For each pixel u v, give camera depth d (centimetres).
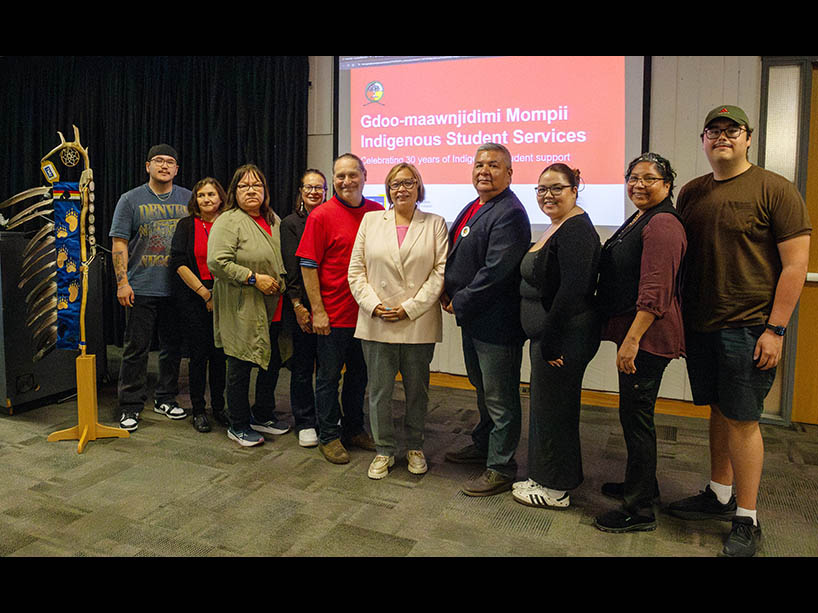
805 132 316
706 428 321
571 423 215
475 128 383
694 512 217
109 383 392
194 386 306
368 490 238
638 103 347
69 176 502
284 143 432
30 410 333
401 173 234
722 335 193
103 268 384
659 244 188
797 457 280
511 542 199
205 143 460
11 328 318
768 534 206
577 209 210
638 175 199
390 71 400
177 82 463
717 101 332
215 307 277
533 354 216
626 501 210
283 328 285
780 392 331
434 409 348
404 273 238
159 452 276
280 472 255
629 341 195
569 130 362
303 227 280
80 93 492
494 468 236
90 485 239
